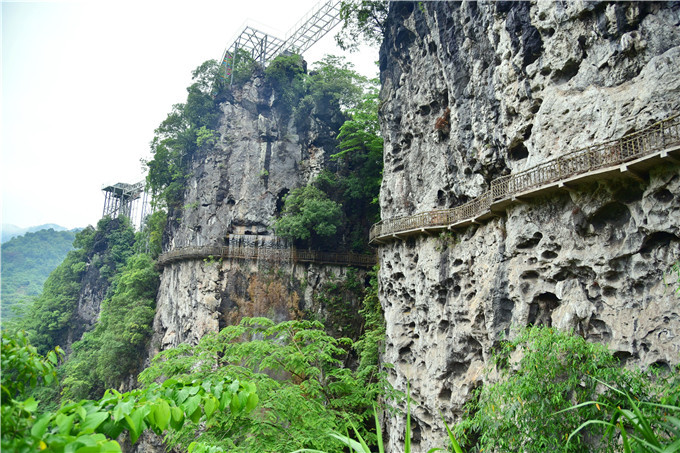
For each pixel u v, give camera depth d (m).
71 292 59.84
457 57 20.75
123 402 3.38
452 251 20.03
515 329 14.42
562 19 14.61
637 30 12.52
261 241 40.62
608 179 12.17
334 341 14.48
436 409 19.34
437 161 23.20
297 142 43.78
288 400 11.37
